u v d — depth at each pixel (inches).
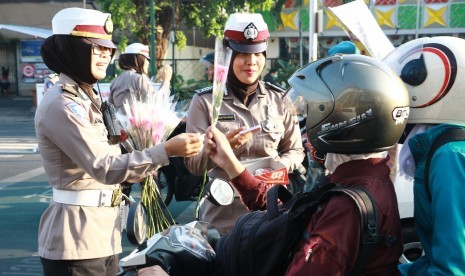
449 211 68.2
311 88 74.4
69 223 108.2
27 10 843.4
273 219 75.6
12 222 257.3
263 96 135.0
